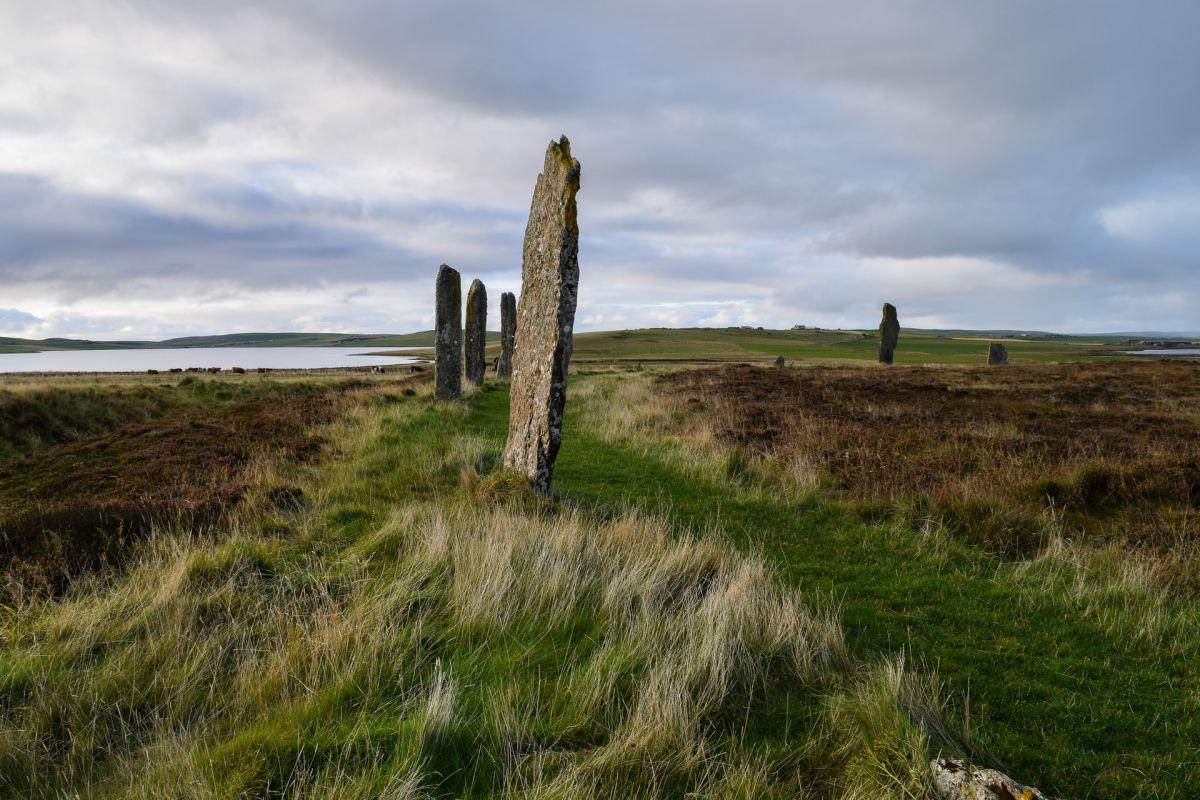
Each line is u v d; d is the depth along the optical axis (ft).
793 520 26.27
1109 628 16.56
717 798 9.54
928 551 22.47
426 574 17.42
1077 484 27.40
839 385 70.38
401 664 12.95
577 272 26.81
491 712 11.34
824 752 10.74
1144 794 10.59
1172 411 51.19
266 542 20.44
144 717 11.78
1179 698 13.48
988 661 14.90
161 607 15.35
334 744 10.34
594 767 9.96
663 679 11.99
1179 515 24.86
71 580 17.56
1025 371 92.22
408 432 44.62
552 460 27.17
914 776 9.39
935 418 46.96
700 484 32.48
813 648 13.98
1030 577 20.07
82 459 39.99
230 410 58.08
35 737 10.85
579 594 16.31
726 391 65.92
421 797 9.19
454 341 62.23
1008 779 8.94
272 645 13.96
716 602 15.25
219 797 9.04
